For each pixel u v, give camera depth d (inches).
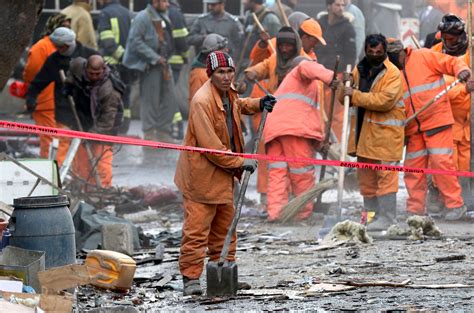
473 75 1273.4
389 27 2038.6
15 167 994.7
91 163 1430.9
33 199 796.0
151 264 978.1
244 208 1323.8
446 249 1029.2
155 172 1658.5
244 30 1834.4
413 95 1242.6
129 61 1902.1
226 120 830.5
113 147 1498.5
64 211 805.9
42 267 749.9
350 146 1224.2
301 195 1250.0
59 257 799.1
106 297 813.2
